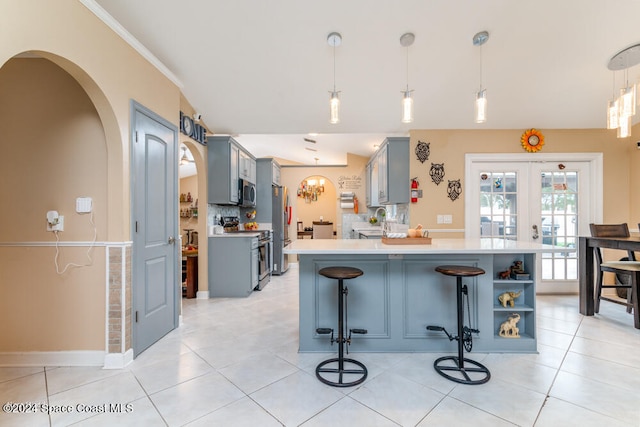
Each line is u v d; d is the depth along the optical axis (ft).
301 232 26.30
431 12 7.66
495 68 9.59
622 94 7.37
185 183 23.00
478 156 13.05
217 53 8.86
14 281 7.14
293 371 6.82
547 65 9.43
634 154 12.55
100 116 6.84
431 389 6.06
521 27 8.11
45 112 7.19
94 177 7.17
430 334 7.83
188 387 6.17
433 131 13.14
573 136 12.97
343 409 5.44
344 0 7.33
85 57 6.09
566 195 13.16
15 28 4.78
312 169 22.30
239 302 12.52
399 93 10.82
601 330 9.05
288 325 9.81
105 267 7.07
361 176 22.13
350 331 7.62
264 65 9.45
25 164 7.16
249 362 7.26
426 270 7.84
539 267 13.32
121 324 7.02
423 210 13.12
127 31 7.27
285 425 5.02
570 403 5.56
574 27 8.07
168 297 9.04
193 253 13.32
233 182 13.75
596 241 10.09
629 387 6.05
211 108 11.69
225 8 7.43
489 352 7.74
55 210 7.14
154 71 8.52
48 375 6.66
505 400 5.67
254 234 14.05
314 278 7.86
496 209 13.21
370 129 13.23
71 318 7.15
